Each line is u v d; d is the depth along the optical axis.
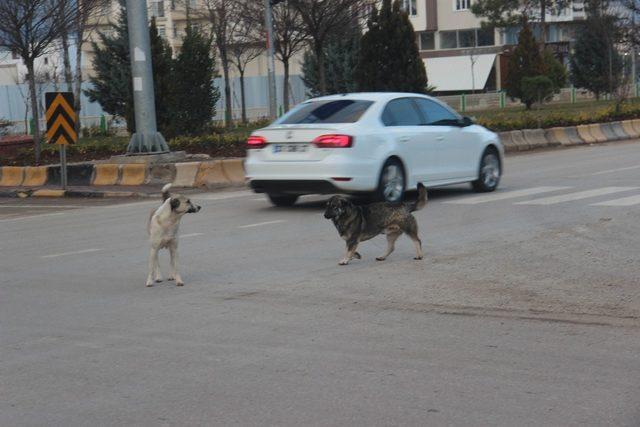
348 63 48.75
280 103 58.59
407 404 5.88
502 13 66.19
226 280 10.03
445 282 9.53
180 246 12.34
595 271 9.84
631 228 12.39
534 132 30.25
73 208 18.14
